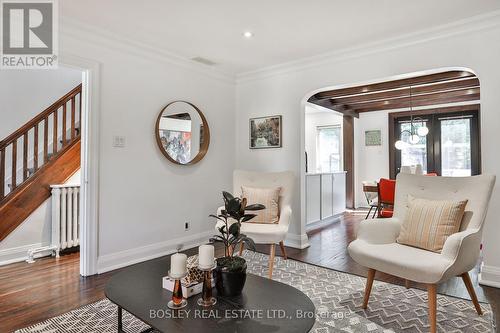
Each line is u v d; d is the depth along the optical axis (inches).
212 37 128.0
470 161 252.7
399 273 78.3
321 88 151.4
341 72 144.6
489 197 84.1
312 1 99.7
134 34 125.0
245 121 181.0
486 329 77.9
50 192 147.4
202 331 50.6
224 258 67.1
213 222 169.9
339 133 314.3
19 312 88.0
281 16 109.8
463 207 85.0
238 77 181.8
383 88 186.5
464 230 84.7
